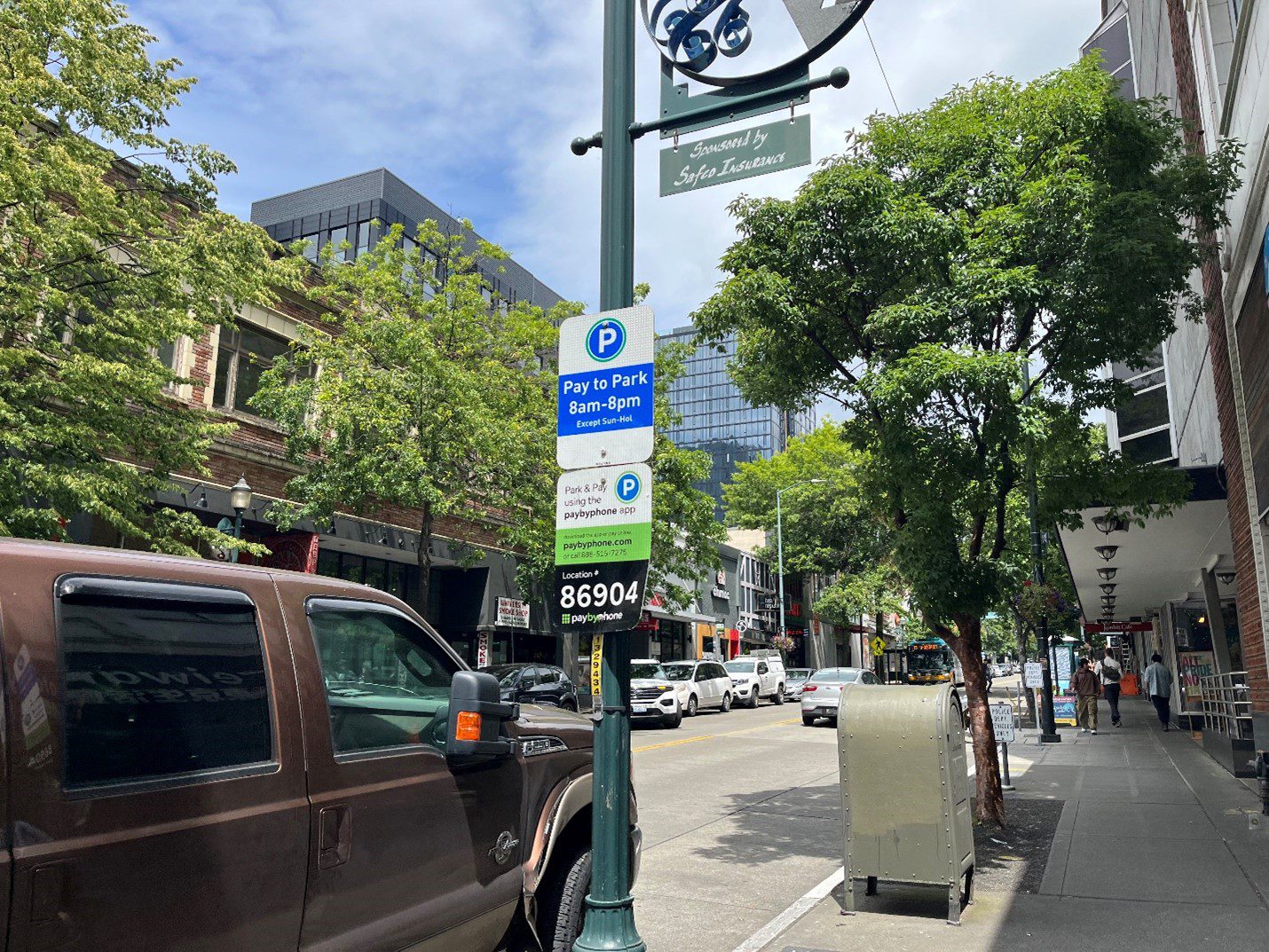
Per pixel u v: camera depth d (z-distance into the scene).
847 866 6.29
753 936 5.80
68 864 2.34
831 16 4.83
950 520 8.27
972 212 8.78
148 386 11.32
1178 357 17.75
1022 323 8.48
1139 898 6.41
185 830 2.64
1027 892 6.66
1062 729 22.11
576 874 4.51
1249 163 9.15
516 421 20.42
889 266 8.25
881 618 50.19
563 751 4.64
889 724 6.29
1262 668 10.26
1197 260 8.07
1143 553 17.34
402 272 20.39
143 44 12.19
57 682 2.45
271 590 3.26
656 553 24.62
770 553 50.03
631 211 5.02
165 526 11.99
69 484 10.10
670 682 24.19
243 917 2.79
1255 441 9.80
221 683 2.92
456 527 25.11
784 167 4.86
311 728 3.16
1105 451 10.30
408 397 18.03
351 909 3.19
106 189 11.00
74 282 11.43
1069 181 7.68
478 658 25.67
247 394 19.86
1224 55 10.88
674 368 24.42
